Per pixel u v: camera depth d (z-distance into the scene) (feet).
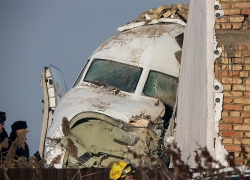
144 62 192.34
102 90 184.65
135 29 208.03
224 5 127.13
